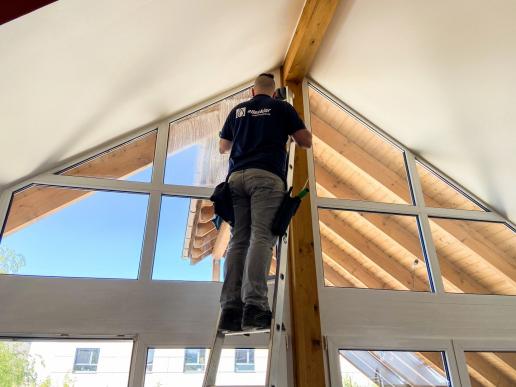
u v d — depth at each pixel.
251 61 3.14
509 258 3.27
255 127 1.85
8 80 1.78
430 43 2.63
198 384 2.27
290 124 1.86
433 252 3.05
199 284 2.51
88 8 1.62
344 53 3.12
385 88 3.15
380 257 2.97
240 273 1.67
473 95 2.74
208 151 3.06
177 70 2.55
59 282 2.35
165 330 2.33
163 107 2.89
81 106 2.25
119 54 2.04
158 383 2.23
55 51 1.76
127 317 2.32
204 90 3.07
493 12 2.24
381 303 2.71
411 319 2.70
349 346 2.52
